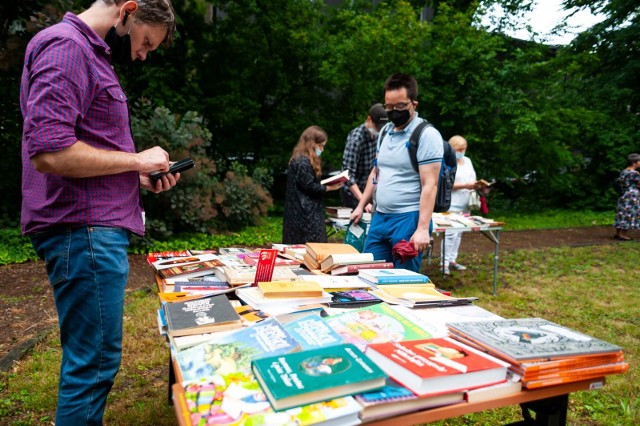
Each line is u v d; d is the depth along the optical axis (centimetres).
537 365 125
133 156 157
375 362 133
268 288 183
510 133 1075
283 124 1066
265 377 111
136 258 602
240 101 1016
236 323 155
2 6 663
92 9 156
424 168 276
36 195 153
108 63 161
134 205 169
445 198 301
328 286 210
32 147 135
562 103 1210
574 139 1261
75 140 140
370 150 441
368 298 194
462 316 178
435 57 1038
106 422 242
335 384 108
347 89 1045
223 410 103
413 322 165
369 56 982
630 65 1205
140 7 156
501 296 487
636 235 965
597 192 1306
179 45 968
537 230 1006
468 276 578
